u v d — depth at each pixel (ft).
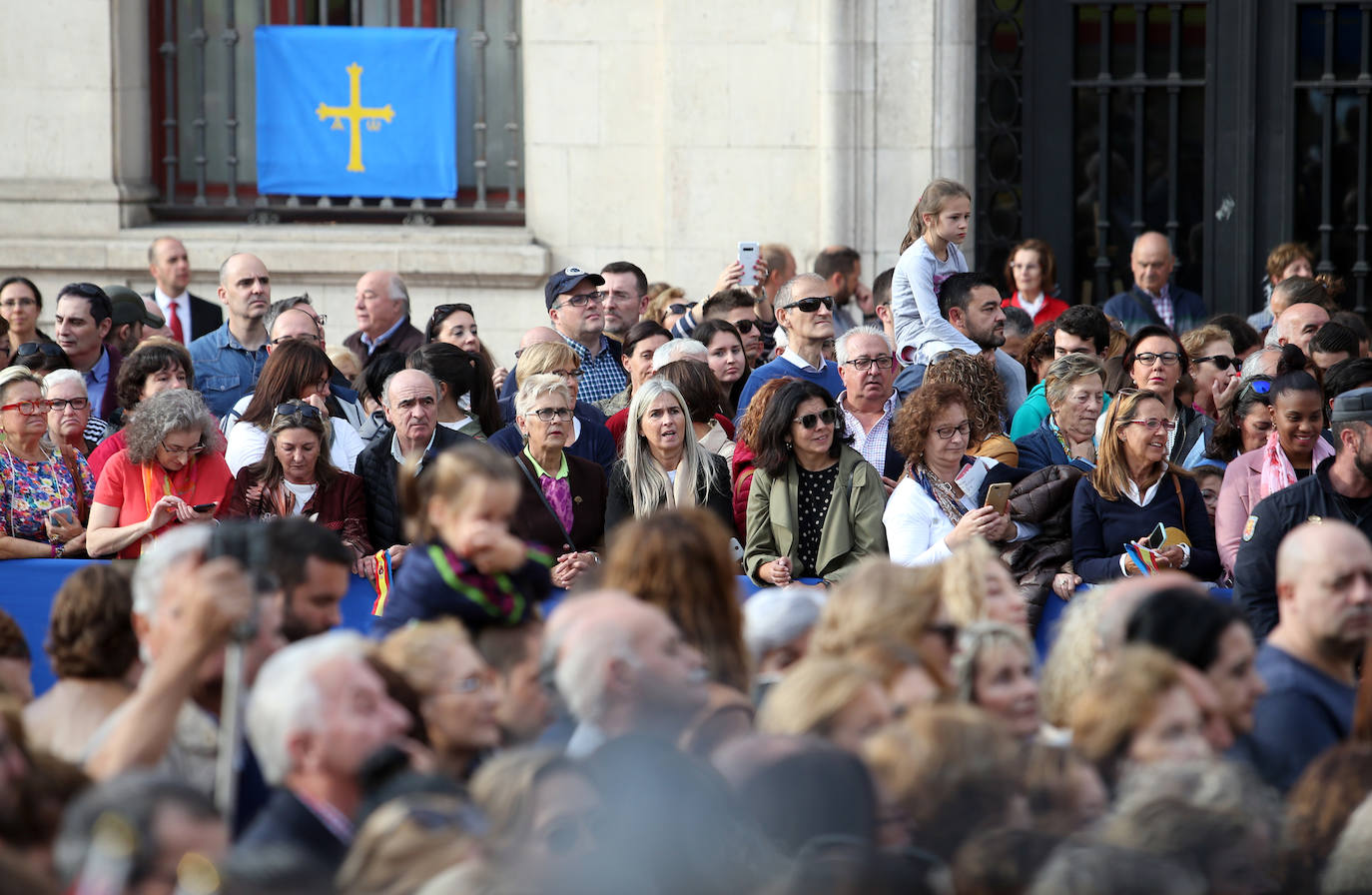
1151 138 123.54
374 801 33.86
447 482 46.26
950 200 88.89
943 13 118.11
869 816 32.35
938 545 66.69
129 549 68.74
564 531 70.33
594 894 29.50
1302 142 122.11
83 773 35.76
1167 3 121.70
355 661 36.35
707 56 119.65
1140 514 67.62
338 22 126.00
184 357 80.89
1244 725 43.50
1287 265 112.78
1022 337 99.91
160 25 126.72
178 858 28.78
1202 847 32.71
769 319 104.94
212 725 40.86
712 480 71.87
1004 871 30.45
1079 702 40.01
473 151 126.82
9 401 72.23
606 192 122.72
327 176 126.31
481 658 43.09
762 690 46.09
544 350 80.53
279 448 69.72
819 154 119.55
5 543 70.44
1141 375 80.79
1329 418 77.56
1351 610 46.11
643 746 31.96
